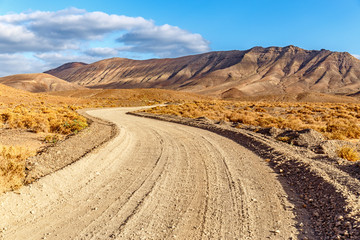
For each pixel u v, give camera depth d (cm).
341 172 896
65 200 763
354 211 604
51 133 1861
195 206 726
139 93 14650
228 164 1138
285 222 635
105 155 1244
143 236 579
